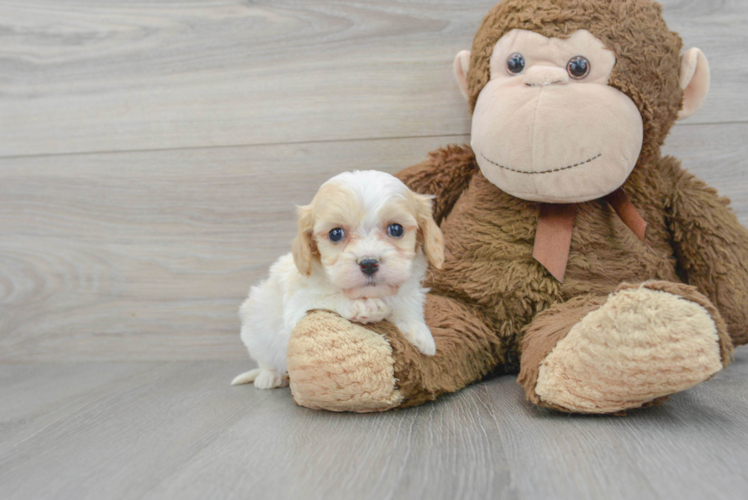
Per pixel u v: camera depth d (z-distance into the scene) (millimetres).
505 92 1367
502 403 1252
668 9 1751
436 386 1249
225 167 1921
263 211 1917
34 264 1984
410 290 1295
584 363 1055
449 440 999
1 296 1990
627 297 1003
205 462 937
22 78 1966
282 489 815
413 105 1853
